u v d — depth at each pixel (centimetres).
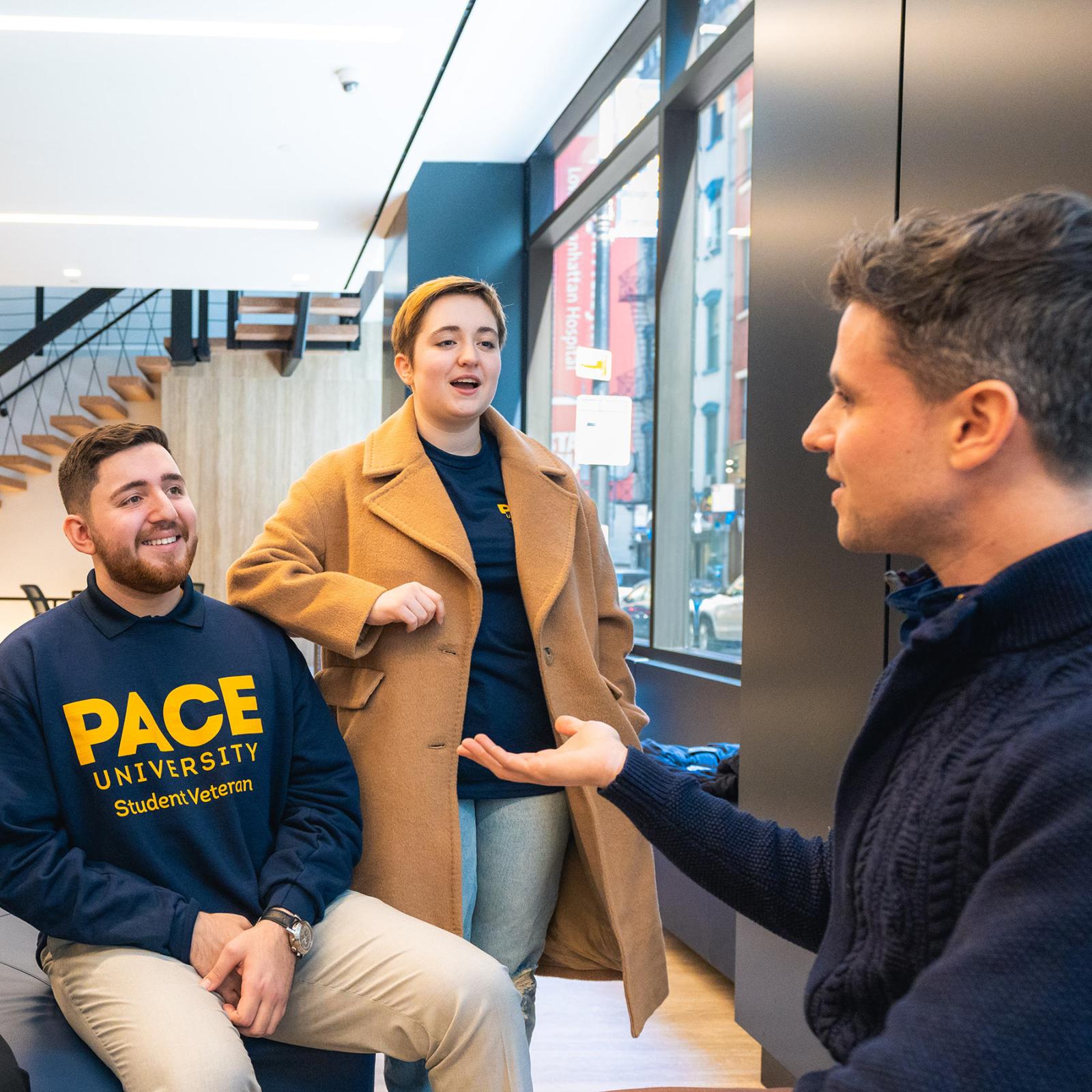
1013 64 160
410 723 189
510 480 204
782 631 231
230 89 519
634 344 531
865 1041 77
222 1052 145
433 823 187
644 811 104
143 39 466
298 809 180
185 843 167
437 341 196
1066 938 54
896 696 76
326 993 164
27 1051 153
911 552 80
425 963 160
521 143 623
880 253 76
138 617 173
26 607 977
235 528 1140
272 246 794
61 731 164
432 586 194
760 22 246
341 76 503
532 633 198
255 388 1148
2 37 461
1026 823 60
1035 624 69
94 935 155
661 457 476
